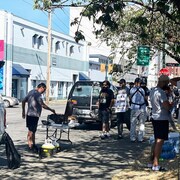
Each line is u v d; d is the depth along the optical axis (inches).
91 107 626.5
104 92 532.1
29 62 1798.7
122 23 628.1
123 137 547.8
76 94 641.6
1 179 301.3
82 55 2484.0
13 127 644.7
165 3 266.7
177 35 477.7
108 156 398.3
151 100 322.7
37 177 308.5
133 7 626.2
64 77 2214.6
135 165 349.1
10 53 1599.4
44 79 1955.0
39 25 1887.3
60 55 2145.7
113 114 655.8
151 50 753.6
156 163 320.5
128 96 540.1
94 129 650.2
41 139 510.3
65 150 431.8
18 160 341.7
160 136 318.3
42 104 414.9
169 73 806.5
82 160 377.1
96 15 264.1
